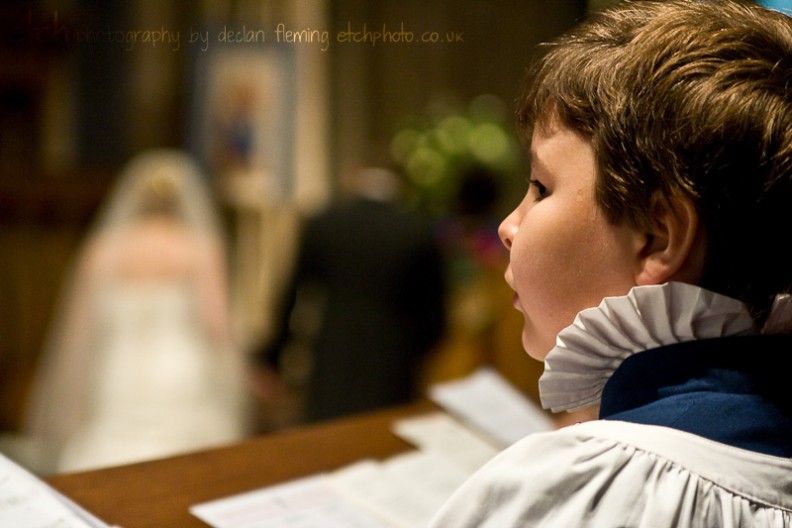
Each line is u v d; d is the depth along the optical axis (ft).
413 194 13.88
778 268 3.13
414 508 5.26
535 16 14.40
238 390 13.70
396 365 12.59
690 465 2.92
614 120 3.14
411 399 12.88
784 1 4.18
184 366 13.32
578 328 3.22
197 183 15.02
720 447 2.97
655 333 3.17
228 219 19.27
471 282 12.84
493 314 11.89
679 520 2.80
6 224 16.28
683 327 3.13
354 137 18.83
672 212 3.06
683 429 3.04
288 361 14.92
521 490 2.92
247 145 18.40
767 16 3.41
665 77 3.10
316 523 4.85
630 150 3.10
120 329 13.41
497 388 7.24
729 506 2.85
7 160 17.25
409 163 13.94
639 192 3.09
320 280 12.98
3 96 16.79
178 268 13.92
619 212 3.16
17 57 14.71
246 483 5.18
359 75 18.22
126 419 12.96
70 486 4.83
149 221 14.33
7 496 4.00
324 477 5.46
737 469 2.93
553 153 3.37
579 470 2.92
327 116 18.60
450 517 2.99
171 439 12.86
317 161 18.97
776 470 2.97
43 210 16.46
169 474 5.14
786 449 3.05
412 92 17.79
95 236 14.40
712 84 3.05
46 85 16.08
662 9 3.42
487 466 3.08
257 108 18.20
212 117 18.03
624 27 3.38
